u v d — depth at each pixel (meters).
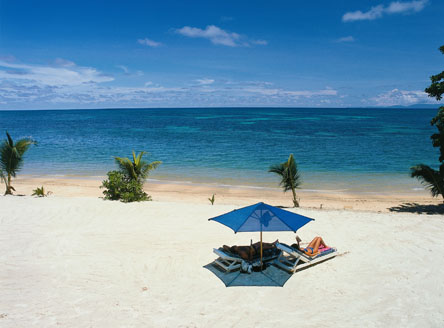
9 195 15.46
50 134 58.38
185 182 22.67
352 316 5.38
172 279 6.88
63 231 9.88
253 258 7.28
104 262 7.69
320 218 11.71
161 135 56.81
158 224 10.75
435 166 28.31
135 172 15.19
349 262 7.62
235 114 173.12
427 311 5.46
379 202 17.55
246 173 25.75
